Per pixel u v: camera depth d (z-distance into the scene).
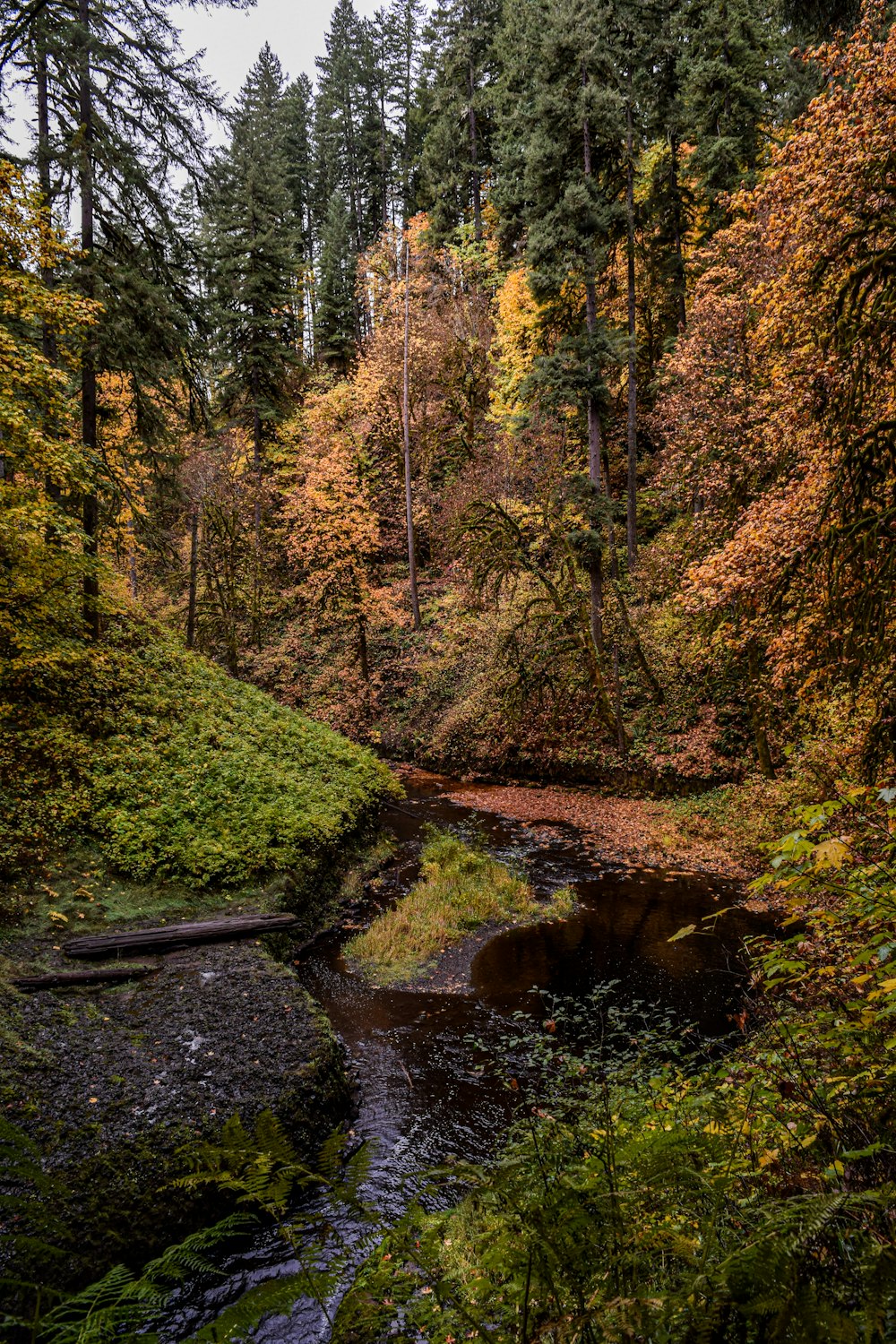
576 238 20.64
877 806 2.85
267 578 37.72
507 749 25.02
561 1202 1.91
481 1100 7.99
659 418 24.17
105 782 12.56
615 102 20.28
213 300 17.27
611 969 11.09
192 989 9.06
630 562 25.88
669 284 26.97
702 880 14.90
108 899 10.62
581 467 29.16
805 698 13.95
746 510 12.32
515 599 28.61
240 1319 1.86
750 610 11.84
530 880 15.38
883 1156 2.21
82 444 14.17
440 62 41.94
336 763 18.89
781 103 25.14
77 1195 5.79
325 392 40.16
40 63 13.80
